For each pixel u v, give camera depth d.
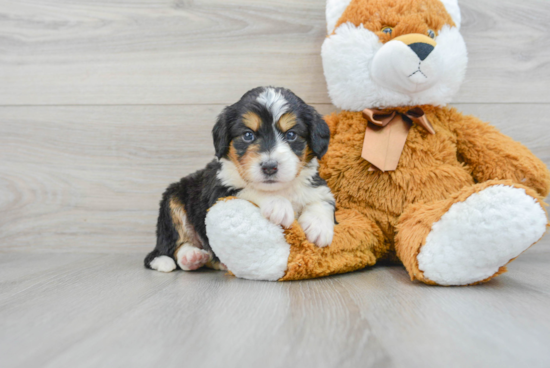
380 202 2.06
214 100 2.64
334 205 1.97
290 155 1.79
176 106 2.65
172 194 2.25
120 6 2.64
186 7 2.62
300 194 1.92
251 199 1.84
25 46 2.68
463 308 1.36
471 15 2.55
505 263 1.62
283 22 2.60
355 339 1.10
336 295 1.54
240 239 1.71
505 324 1.20
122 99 2.67
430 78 1.95
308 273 1.78
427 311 1.33
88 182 2.70
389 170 2.02
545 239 2.52
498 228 1.53
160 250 2.24
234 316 1.31
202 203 2.10
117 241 2.70
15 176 2.71
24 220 2.72
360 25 2.05
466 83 2.58
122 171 2.68
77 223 2.71
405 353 1.01
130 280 1.90
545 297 1.49
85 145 2.69
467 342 1.07
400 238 1.86
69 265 2.31
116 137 2.68
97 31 2.65
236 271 1.82
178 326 1.23
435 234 1.66
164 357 1.01
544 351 1.01
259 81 2.62
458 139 2.14
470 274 1.63
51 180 2.71
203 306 1.42
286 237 1.75
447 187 1.99
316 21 2.59
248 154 1.80
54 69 2.68
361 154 2.06
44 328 1.24
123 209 2.69
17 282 1.87
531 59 2.58
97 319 1.31
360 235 1.94
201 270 2.19
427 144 2.04
